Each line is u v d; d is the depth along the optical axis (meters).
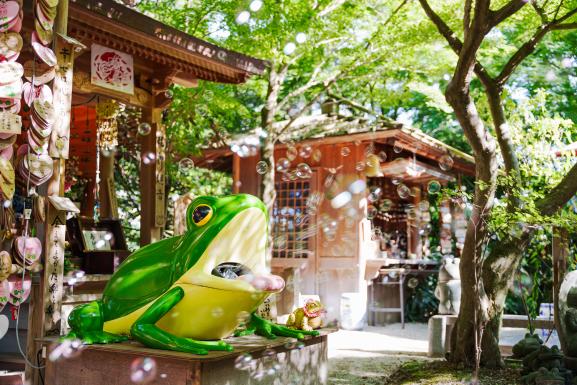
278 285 2.87
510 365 4.83
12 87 3.37
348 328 8.75
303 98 11.37
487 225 4.62
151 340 2.74
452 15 7.25
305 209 9.66
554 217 4.66
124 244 5.55
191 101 8.58
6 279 3.39
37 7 3.59
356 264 9.07
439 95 9.07
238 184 10.09
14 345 3.98
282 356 3.23
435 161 10.24
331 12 8.03
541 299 7.55
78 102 6.55
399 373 4.90
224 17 7.36
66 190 6.74
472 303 4.72
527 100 6.92
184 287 2.85
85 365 2.94
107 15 4.71
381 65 8.77
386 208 7.86
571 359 4.36
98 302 3.14
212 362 2.68
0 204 3.49
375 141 8.91
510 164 5.01
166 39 5.30
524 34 7.54
